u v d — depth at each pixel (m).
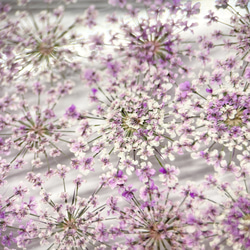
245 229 0.50
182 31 0.50
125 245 0.51
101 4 0.49
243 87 0.51
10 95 0.50
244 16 0.50
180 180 0.51
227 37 0.50
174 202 0.51
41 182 0.52
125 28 0.49
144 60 0.50
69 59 0.50
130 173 0.51
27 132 0.51
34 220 0.52
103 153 0.51
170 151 0.51
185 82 0.50
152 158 0.51
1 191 0.52
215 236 0.50
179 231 0.51
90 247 0.52
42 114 0.50
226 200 0.51
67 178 0.52
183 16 0.50
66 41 0.49
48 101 0.50
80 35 0.49
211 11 0.50
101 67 0.50
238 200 0.50
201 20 0.50
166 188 0.51
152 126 0.51
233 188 0.51
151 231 0.51
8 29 0.49
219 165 0.51
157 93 0.51
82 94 0.50
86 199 0.52
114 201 0.52
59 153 0.51
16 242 0.52
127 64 0.50
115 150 0.51
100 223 0.52
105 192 0.52
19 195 0.52
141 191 0.51
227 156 0.51
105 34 0.49
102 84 0.50
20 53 0.50
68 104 0.50
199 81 0.50
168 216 0.51
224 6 0.50
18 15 0.49
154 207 0.51
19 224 0.52
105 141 0.51
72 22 0.49
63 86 0.50
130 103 0.51
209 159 0.51
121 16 0.49
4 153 0.51
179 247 0.51
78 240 0.52
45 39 0.49
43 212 0.52
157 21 0.49
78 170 0.52
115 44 0.49
